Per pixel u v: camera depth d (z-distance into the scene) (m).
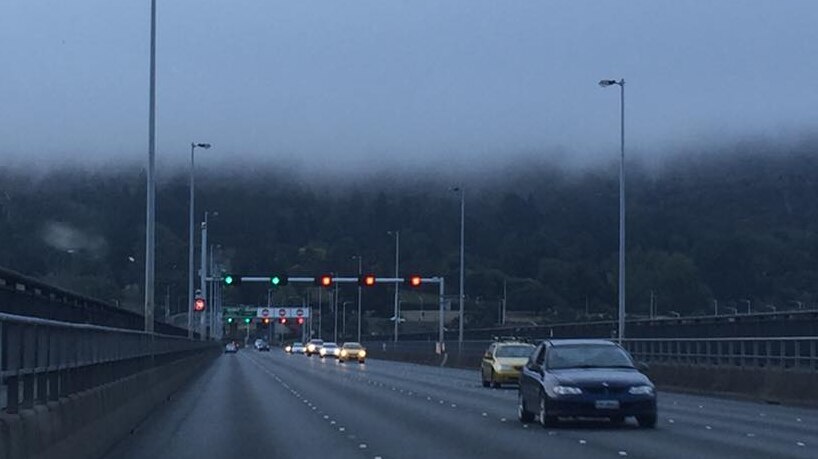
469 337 91.12
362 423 26.06
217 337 126.38
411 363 91.94
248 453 19.59
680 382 43.28
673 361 47.09
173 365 41.28
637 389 23.47
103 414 19.44
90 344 18.28
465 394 39.59
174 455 19.33
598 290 146.88
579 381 23.42
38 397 13.59
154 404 31.22
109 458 18.83
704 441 20.98
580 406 23.28
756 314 42.78
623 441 21.00
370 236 197.50
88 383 18.25
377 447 20.38
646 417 23.67
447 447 20.23
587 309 144.38
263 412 30.05
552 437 21.95
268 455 19.25
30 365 12.75
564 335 66.81
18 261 56.00
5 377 11.31
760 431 23.30
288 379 53.50
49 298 23.47
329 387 44.88
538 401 24.31
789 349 36.19
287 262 189.75
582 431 23.31
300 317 159.50
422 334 106.81
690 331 49.84
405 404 33.44
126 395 23.58
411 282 76.44
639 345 51.31
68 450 14.85
